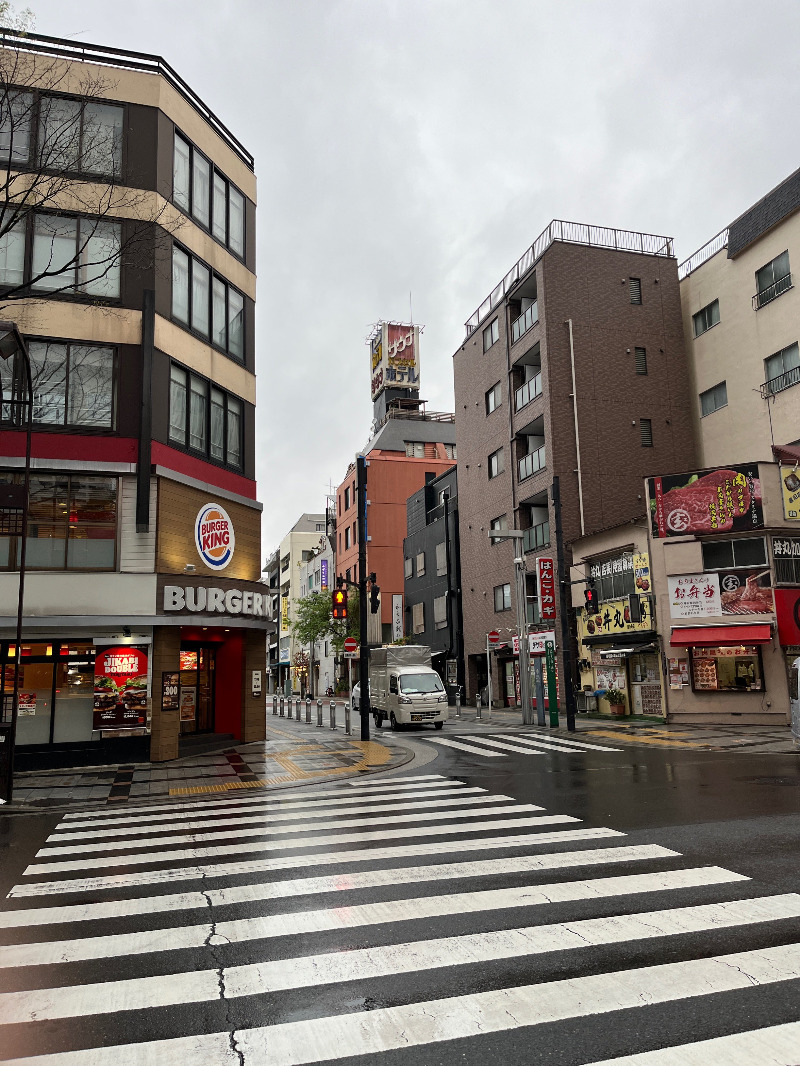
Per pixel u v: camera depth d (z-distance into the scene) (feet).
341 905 19.80
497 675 117.19
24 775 49.62
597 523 99.96
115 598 54.39
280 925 18.39
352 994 14.32
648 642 79.00
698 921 17.74
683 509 77.77
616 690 86.33
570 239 108.17
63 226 56.90
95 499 55.26
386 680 87.35
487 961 15.67
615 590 86.89
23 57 56.13
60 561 53.83
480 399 125.90
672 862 23.08
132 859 26.09
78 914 19.81
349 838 28.07
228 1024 13.23
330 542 220.23
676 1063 11.55
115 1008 13.98
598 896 19.89
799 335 87.45
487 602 120.47
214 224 68.80
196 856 26.16
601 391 103.65
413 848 26.00
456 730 79.25
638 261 109.19
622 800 34.58
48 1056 12.22
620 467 102.53
